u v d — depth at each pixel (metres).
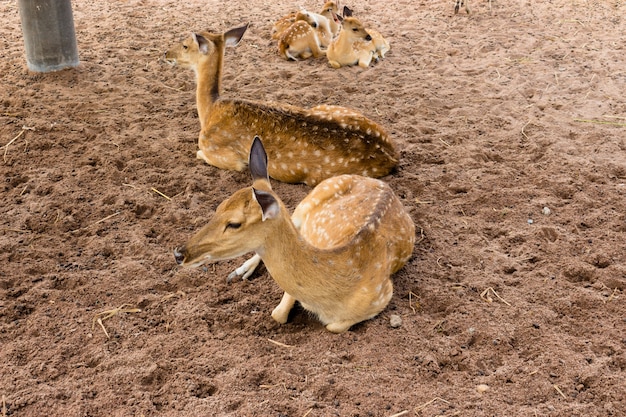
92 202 7.02
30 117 8.77
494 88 10.24
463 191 7.46
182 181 7.48
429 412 4.54
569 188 7.44
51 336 5.19
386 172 7.62
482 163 8.02
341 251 4.92
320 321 5.46
